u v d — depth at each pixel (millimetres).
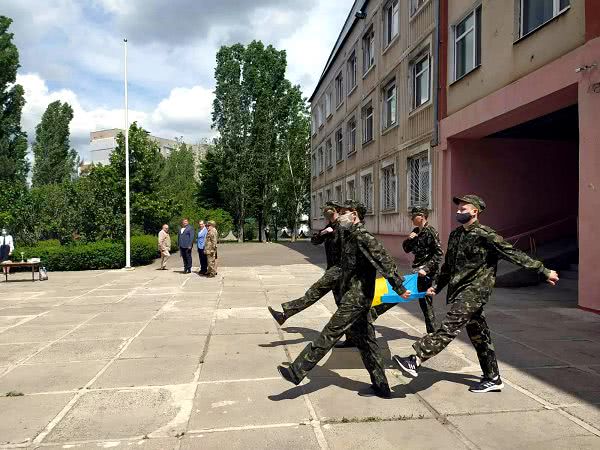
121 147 26047
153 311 8570
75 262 17266
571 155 13711
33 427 3660
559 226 13531
